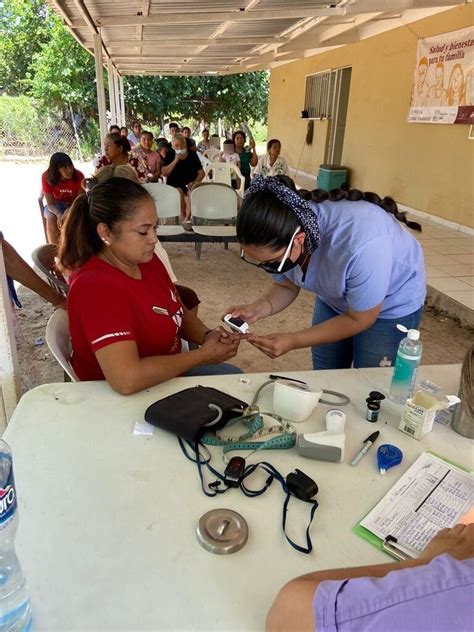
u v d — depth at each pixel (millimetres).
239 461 1002
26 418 1162
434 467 1056
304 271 1573
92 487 951
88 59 15148
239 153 7699
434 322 3809
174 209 4914
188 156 6543
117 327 1276
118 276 1372
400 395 1304
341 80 9594
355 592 513
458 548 672
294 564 802
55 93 15031
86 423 1150
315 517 905
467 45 5680
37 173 11477
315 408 1258
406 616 464
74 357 1471
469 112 5734
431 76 6418
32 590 741
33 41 16922
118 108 14352
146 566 788
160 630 691
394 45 7305
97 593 741
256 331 3465
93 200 1339
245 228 1286
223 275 4656
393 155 7535
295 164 12562
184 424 1090
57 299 2006
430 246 5438
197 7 5602
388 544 841
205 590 752
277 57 11758
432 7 6070
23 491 931
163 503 919
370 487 991
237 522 867
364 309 1495
